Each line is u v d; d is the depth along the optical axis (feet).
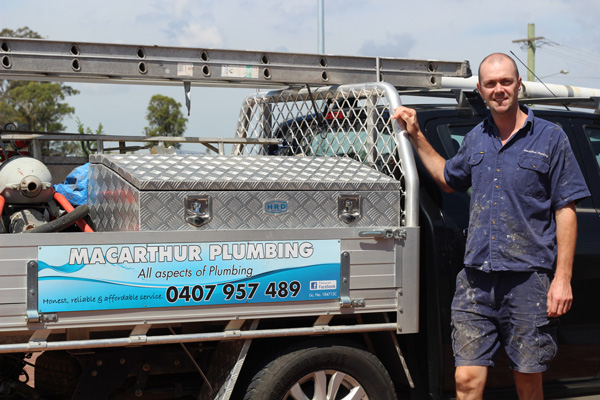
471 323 11.71
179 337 11.30
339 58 13.84
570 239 11.26
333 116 15.05
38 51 11.75
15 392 12.45
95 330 11.12
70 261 10.64
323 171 12.82
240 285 11.57
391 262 12.47
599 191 15.28
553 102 16.78
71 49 11.93
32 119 161.79
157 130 169.89
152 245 11.06
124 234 10.91
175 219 11.32
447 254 13.29
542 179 11.31
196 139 15.67
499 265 11.32
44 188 12.33
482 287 11.61
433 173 12.73
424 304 13.20
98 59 12.10
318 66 13.69
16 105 161.38
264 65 13.24
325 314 12.09
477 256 11.51
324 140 15.49
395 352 12.80
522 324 11.34
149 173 11.53
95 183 13.08
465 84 20.83
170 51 12.60
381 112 13.56
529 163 11.25
